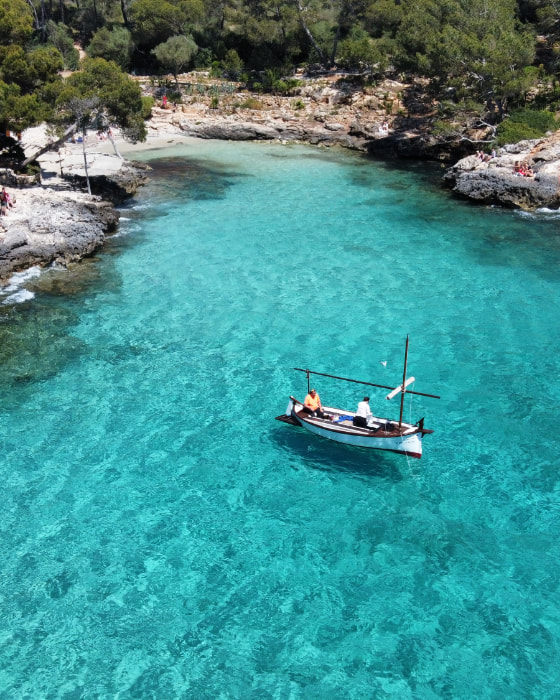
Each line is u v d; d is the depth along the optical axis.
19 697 17.50
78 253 43.88
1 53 52.72
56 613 19.89
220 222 51.25
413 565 21.38
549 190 53.12
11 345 34.06
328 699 17.33
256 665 18.28
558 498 24.03
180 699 17.42
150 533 22.81
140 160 69.50
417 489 24.64
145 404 29.67
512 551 21.81
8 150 61.22
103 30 97.94
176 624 19.52
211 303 38.44
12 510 23.73
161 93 88.00
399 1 96.44
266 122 80.19
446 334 34.91
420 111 77.88
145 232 49.22
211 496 24.48
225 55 95.94
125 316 37.03
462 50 66.25
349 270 42.66
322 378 31.39
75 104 50.78
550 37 81.31
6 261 41.09
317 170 66.25
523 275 41.59
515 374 31.41
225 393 30.45
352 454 26.66
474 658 18.33
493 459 26.03
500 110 68.56
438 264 43.44
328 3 98.88
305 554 21.88
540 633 19.02
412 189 59.84
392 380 31.09
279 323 36.22
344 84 84.00
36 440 27.30
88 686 17.80
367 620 19.52
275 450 26.91
